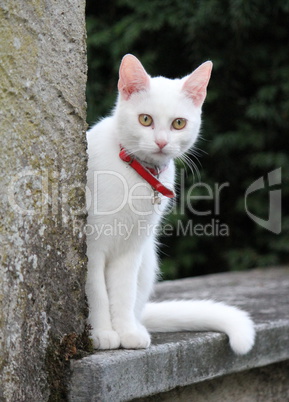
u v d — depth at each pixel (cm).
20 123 338
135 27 823
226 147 841
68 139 364
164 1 838
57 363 365
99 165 407
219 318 455
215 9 811
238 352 446
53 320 363
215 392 465
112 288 421
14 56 333
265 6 836
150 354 394
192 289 646
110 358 373
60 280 366
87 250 405
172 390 433
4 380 334
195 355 426
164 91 434
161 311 460
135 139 426
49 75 350
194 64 867
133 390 382
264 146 870
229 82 867
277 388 514
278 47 865
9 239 334
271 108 834
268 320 498
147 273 456
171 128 437
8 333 335
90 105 852
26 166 342
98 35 839
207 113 867
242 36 848
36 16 341
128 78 429
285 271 787
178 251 880
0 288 330
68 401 368
